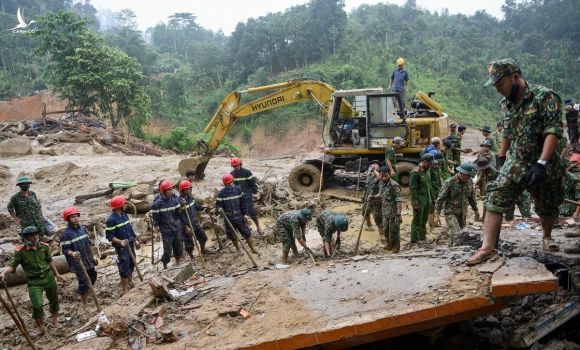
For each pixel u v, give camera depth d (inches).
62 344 239.8
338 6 2940.5
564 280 212.4
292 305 220.2
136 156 976.9
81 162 868.6
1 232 485.1
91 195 584.7
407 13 3570.4
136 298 260.7
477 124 2352.4
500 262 203.2
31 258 280.2
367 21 3415.4
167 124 2434.8
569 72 2573.8
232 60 3129.9
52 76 1363.2
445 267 218.8
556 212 210.5
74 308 319.9
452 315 193.9
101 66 1309.1
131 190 550.3
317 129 2461.9
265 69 2829.7
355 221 460.4
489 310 193.9
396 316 187.5
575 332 214.4
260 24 2965.1
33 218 389.7
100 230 468.8
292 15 3095.5
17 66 2546.8
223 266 365.1
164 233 358.0
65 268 380.5
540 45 2918.3
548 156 170.2
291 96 583.2
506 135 193.2
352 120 553.9
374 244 390.3
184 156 983.0
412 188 370.3
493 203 199.3
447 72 2800.2
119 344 223.9
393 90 553.3
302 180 566.6
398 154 527.5
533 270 189.9
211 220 420.8
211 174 714.2
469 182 326.6
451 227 325.1
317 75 2549.2
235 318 222.5
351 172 586.2
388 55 2829.7
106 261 406.3
